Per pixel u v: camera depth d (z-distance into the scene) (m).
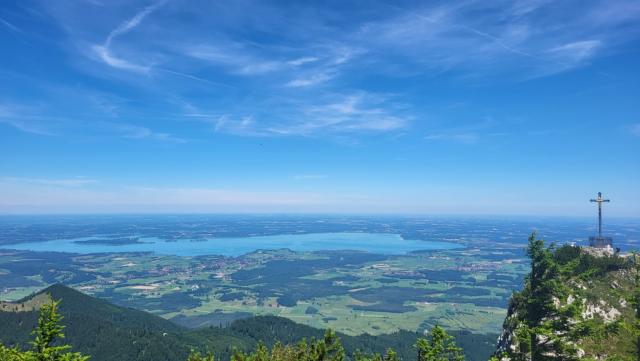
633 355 43.88
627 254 68.62
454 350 61.84
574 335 42.22
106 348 178.25
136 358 172.38
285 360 67.94
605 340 49.69
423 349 61.53
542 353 41.94
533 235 44.59
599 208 80.00
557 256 65.62
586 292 58.34
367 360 81.75
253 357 71.38
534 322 43.84
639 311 43.62
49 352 42.59
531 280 44.53
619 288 59.78
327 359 60.81
